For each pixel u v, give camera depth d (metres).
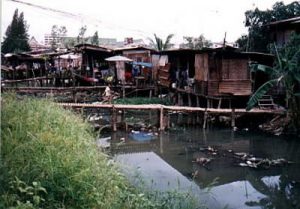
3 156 5.09
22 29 50.75
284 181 10.55
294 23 19.53
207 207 8.02
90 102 23.78
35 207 4.25
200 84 20.80
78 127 8.10
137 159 12.45
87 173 5.19
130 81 29.83
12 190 4.41
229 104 20.28
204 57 20.19
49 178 4.89
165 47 35.62
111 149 13.72
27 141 5.78
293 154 13.48
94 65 32.19
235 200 9.06
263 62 21.52
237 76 19.73
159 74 27.59
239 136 16.55
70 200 4.77
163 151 13.78
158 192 7.18
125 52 31.91
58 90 24.09
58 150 5.67
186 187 9.46
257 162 12.34
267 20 24.14
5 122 6.28
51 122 7.30
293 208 8.69
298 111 16.31
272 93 19.95
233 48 19.75
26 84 31.52
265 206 8.74
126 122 18.23
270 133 17.02
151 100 24.95
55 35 60.41
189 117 19.31
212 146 14.72
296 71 15.99
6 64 38.78
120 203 5.28
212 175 10.91
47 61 35.62
